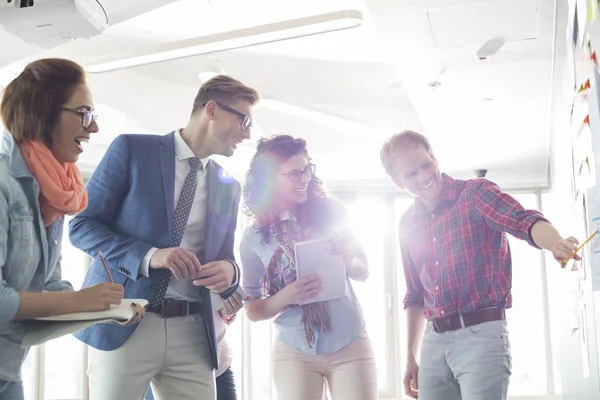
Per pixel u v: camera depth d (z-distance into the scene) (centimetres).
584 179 210
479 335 233
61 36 309
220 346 305
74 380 654
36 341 158
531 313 748
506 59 417
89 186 219
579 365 348
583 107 198
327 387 268
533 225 211
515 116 536
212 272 212
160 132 575
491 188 238
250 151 647
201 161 230
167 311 213
